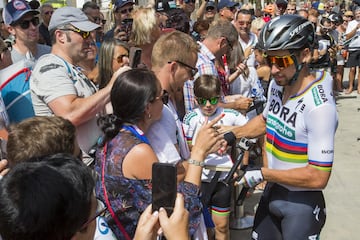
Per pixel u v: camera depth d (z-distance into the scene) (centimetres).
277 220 241
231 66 433
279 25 202
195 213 183
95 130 263
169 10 445
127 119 188
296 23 201
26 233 100
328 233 378
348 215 409
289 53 201
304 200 223
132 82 185
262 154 452
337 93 930
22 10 351
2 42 306
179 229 133
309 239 226
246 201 431
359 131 662
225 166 301
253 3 1356
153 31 332
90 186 112
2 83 273
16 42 362
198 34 524
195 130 317
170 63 226
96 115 265
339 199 442
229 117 325
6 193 103
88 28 267
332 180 487
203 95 310
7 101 271
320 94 205
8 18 354
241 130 256
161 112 198
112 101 190
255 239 251
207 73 343
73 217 105
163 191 137
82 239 116
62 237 105
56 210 102
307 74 210
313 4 1273
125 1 523
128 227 183
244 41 543
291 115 213
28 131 168
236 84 434
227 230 327
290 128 214
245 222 385
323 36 789
